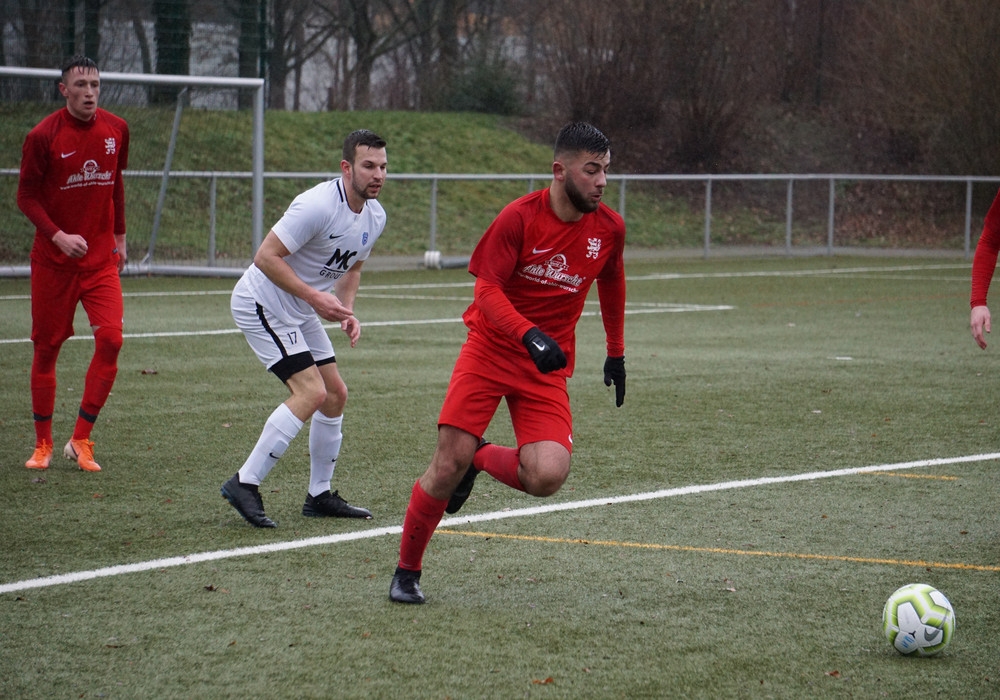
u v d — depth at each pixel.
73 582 10.97
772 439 17.80
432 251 52.66
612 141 80.38
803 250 62.56
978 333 13.08
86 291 15.47
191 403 20.39
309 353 13.20
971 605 10.46
